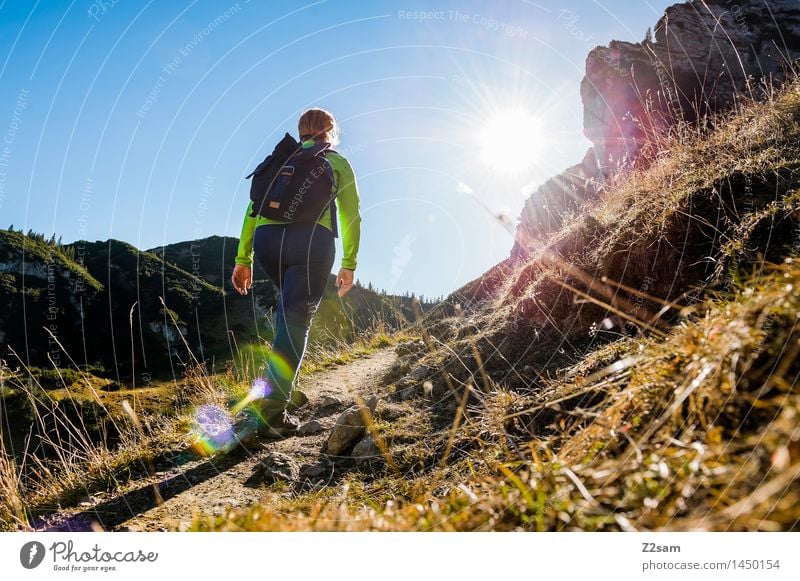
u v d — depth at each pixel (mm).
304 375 5609
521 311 3777
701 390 1237
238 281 4066
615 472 1154
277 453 3049
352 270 3627
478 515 1302
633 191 3967
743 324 1308
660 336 2158
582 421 1816
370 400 3287
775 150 3121
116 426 3197
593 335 3055
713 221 2832
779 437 969
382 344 6516
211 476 2850
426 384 1870
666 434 1192
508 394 2664
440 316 6379
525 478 1354
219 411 3793
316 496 2436
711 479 1007
